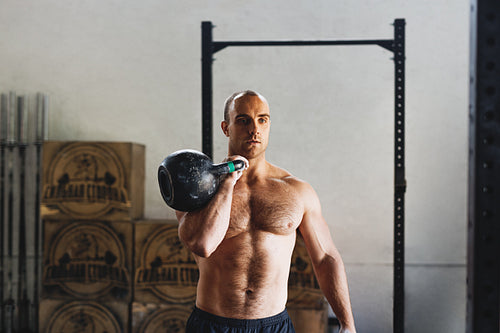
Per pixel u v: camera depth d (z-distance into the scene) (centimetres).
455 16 363
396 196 277
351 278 370
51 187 333
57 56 390
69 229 334
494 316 78
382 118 369
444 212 365
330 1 372
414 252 367
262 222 159
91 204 330
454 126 363
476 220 78
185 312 324
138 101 387
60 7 389
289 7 375
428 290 366
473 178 79
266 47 376
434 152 364
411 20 366
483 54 77
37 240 373
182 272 325
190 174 133
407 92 365
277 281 162
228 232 158
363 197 370
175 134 386
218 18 380
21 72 390
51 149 332
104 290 332
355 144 371
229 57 378
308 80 374
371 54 369
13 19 392
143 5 386
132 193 334
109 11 388
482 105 77
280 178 171
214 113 380
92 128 388
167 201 140
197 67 384
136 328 327
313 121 373
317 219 171
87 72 389
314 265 173
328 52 372
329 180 372
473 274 79
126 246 330
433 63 364
